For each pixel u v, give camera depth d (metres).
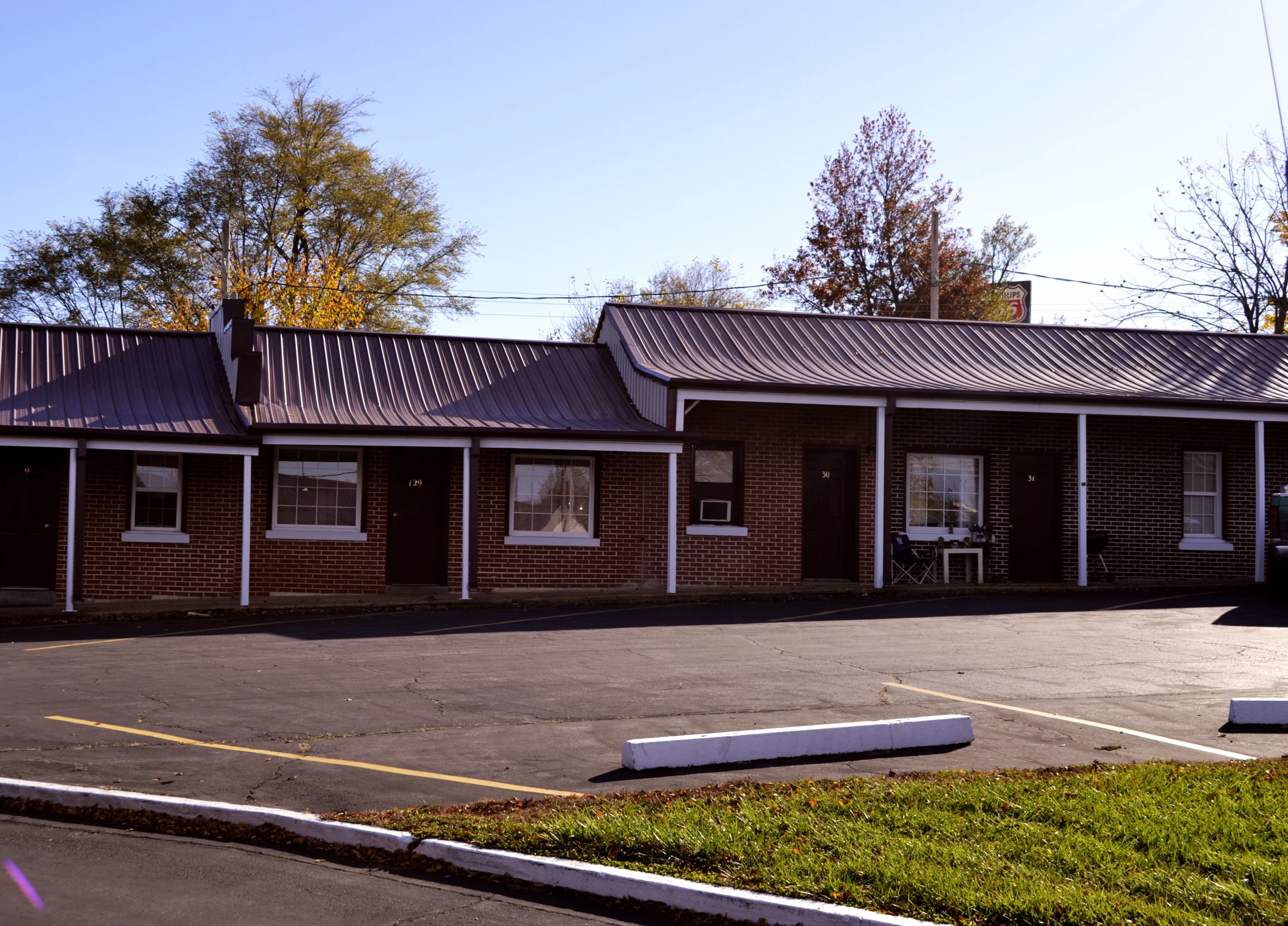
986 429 23.20
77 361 21.22
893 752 9.28
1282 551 20.12
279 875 6.65
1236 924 5.49
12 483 20.08
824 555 22.69
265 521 20.52
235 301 21.47
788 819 7.12
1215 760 8.93
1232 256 40.59
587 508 21.78
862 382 21.62
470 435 19.97
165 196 47.91
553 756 9.13
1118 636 15.75
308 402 20.78
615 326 24.02
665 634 16.06
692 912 6.04
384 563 20.81
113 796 7.75
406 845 6.90
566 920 6.03
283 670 12.99
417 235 49.81
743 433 22.12
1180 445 23.83
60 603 19.20
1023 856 6.48
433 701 11.25
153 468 20.19
